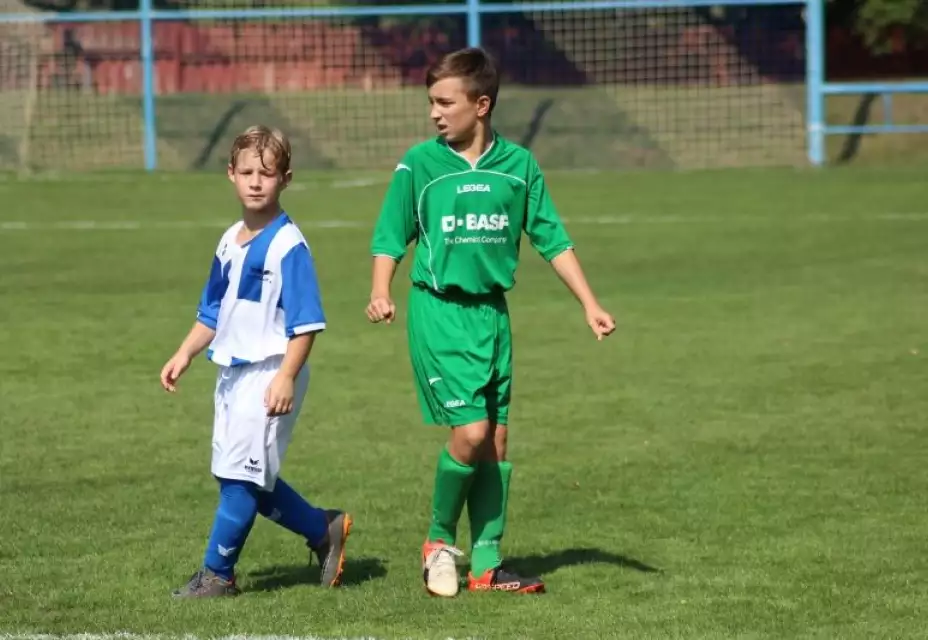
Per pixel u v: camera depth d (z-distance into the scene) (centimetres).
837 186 8188
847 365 3450
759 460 2572
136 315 4228
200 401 3097
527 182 1811
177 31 10850
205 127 10512
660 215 6919
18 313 4256
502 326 1820
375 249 1812
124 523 2162
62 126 10531
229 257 1756
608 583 1869
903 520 2173
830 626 1680
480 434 1775
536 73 11062
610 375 3372
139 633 1638
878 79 12188
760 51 10638
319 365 3509
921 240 5822
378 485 2412
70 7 10950
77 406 3038
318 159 10425
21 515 2202
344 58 10962
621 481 2436
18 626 1666
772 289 4675
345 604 1767
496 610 1748
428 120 10669
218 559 1794
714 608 1753
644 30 10862
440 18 10925
